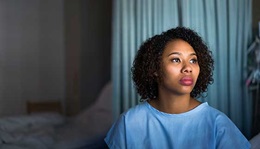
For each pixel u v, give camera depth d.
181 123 1.05
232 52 1.83
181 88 1.01
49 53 3.84
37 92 3.81
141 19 2.05
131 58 2.10
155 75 1.08
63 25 3.86
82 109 3.77
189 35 1.07
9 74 3.67
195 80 1.04
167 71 1.02
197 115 1.05
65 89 3.89
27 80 3.76
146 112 1.10
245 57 1.87
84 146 2.32
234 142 1.02
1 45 3.62
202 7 1.85
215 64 1.83
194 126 1.04
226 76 1.84
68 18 3.81
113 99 2.17
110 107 2.91
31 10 3.73
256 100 1.90
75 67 3.80
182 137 1.04
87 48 3.69
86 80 3.73
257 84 1.88
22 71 3.73
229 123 1.06
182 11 1.87
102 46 3.58
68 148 2.24
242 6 1.85
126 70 2.12
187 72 1.01
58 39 3.86
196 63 1.05
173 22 1.92
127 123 1.09
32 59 3.78
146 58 1.09
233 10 1.83
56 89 3.89
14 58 3.69
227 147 1.01
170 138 1.04
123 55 2.12
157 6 1.98
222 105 1.83
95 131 2.58
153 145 1.05
